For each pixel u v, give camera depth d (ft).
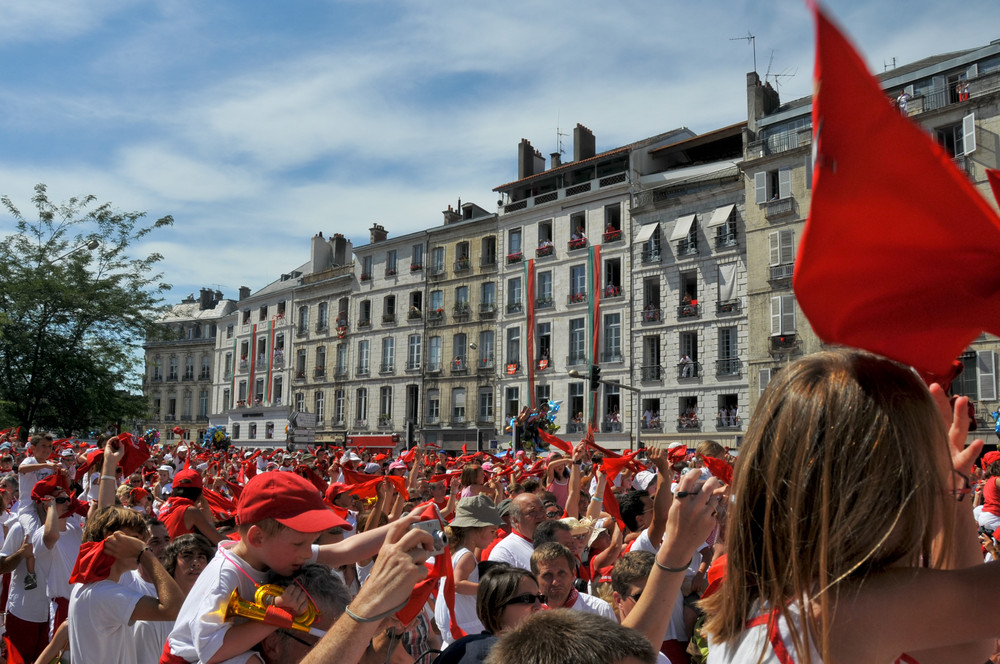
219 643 9.42
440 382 164.66
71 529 24.06
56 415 113.09
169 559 15.84
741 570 5.02
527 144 163.32
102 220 114.11
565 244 146.61
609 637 5.33
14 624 23.82
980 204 3.28
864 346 4.27
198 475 24.30
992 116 98.53
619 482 31.86
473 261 163.32
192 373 255.70
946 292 3.87
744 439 5.18
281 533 9.97
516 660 5.30
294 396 199.11
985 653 5.12
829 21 2.99
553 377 144.46
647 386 131.95
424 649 12.35
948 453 4.62
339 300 190.90
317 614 9.68
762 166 120.67
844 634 4.39
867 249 3.60
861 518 4.35
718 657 5.16
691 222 130.11
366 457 85.71
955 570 4.45
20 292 106.93
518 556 19.52
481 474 32.73
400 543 6.93
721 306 124.67
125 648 14.43
